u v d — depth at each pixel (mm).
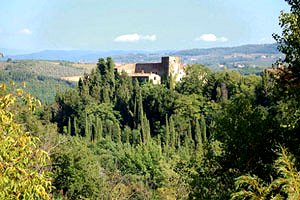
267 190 11609
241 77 150000
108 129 137875
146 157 96438
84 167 44781
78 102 143250
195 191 17172
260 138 15570
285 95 14703
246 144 15750
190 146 120125
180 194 38031
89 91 158125
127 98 150125
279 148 14250
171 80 162000
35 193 9133
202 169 17469
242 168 15695
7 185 8844
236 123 16109
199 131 124062
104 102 154125
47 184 9500
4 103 9648
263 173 15242
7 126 9312
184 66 190750
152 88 153500
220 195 16125
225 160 16453
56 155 41719
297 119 13680
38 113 146750
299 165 12359
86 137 129500
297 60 14633
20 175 9086
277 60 15336
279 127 15164
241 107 16281
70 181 43719
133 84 170875
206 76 160750
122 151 113438
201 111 138500
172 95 142875
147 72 191000
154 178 93125
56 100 154750
